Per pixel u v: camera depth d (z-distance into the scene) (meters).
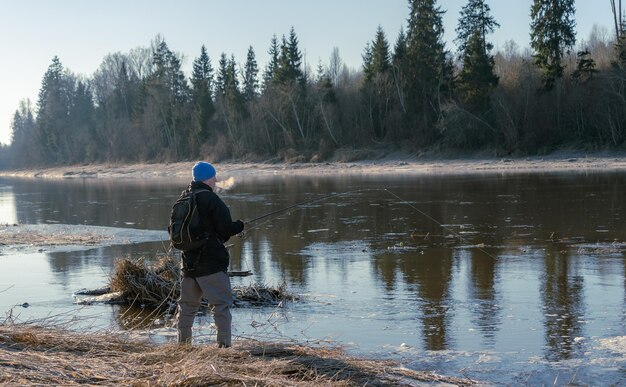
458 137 54.94
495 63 63.38
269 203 25.50
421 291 9.20
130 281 8.96
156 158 81.44
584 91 52.44
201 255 5.88
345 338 6.88
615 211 18.42
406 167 51.44
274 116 70.06
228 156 71.62
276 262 12.05
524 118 53.59
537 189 26.86
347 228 17.08
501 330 7.08
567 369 5.70
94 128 99.25
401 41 68.62
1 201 33.66
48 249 14.23
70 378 4.40
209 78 85.38
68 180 65.25
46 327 5.97
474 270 10.63
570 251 12.18
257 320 7.75
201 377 4.57
